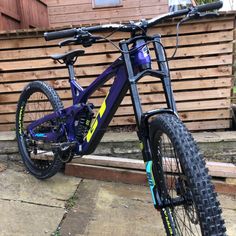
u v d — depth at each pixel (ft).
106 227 7.73
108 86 10.95
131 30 6.24
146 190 9.52
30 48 10.90
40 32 10.64
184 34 10.62
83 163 10.05
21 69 11.03
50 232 7.38
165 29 10.60
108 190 9.41
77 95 8.45
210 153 10.41
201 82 10.90
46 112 10.78
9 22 13.11
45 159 9.62
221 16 10.32
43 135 9.11
